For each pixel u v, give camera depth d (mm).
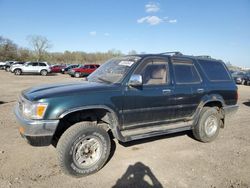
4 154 4520
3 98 11195
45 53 81250
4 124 6430
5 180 3646
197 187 3662
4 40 76438
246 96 15180
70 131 3748
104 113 4211
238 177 4004
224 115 5863
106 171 4070
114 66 4809
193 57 5535
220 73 5922
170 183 3748
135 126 4500
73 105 3701
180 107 5016
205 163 4488
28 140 3613
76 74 29578
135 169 4164
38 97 3611
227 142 5691
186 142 5559
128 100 4254
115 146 5133
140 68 4516
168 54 5160
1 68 45781
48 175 3848
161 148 5137
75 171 3781
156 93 4590
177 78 5012
